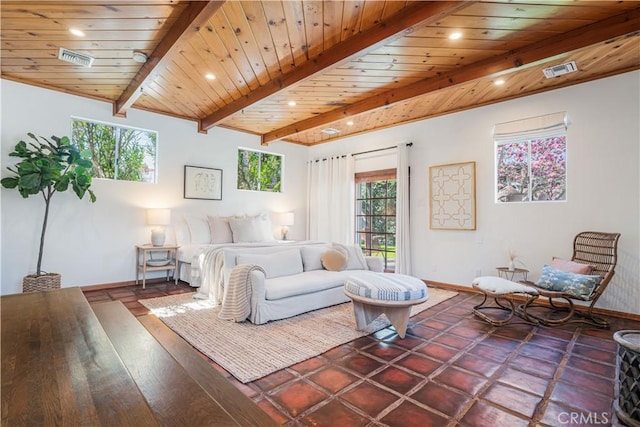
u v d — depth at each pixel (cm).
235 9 250
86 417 66
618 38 264
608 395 197
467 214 474
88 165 399
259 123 576
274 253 388
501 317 346
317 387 203
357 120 548
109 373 85
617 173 359
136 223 488
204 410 72
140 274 491
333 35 290
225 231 538
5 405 68
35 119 405
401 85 400
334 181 662
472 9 251
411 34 285
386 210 591
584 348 267
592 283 321
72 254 432
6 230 386
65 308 142
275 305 325
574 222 386
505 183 449
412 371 225
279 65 349
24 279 367
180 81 392
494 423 169
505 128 438
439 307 386
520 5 246
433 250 512
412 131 541
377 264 435
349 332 297
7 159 385
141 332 133
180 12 260
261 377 215
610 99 363
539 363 239
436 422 170
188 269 488
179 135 535
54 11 256
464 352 257
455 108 485
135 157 497
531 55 305
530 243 419
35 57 339
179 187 534
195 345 264
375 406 183
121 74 380
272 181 676
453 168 489
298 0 239
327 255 418
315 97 441
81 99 441
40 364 88
